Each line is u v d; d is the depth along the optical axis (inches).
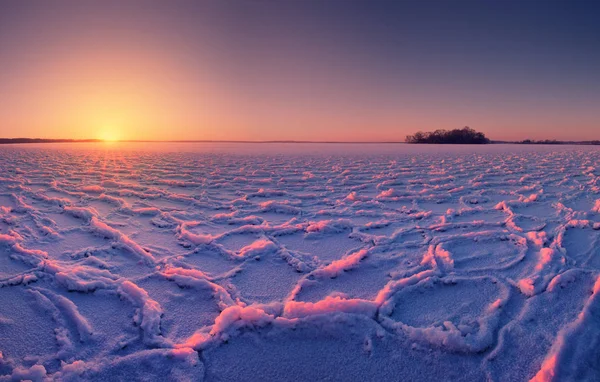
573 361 57.9
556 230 129.5
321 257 111.1
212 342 66.5
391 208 179.6
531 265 99.1
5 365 60.4
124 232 136.8
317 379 57.9
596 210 159.2
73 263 103.0
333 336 68.0
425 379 57.2
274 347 65.5
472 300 81.1
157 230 140.7
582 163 419.5
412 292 85.2
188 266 103.4
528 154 649.6
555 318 71.4
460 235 125.9
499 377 56.7
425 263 102.6
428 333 65.6
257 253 112.7
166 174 332.5
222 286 90.9
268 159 551.2
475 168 378.6
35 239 125.3
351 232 136.5
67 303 78.7
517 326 69.0
